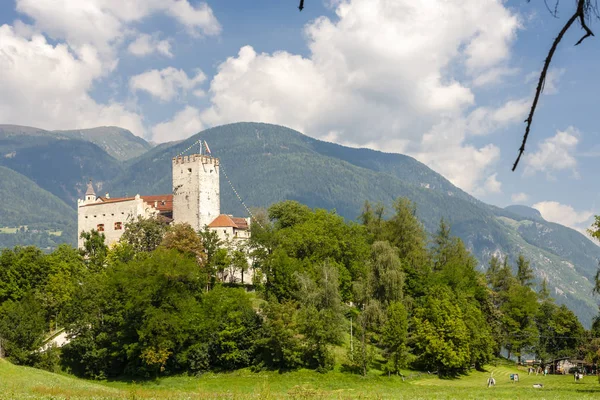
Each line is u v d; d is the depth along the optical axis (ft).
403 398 225.97
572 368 458.09
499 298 537.65
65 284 429.79
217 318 394.52
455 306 412.57
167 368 380.58
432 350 392.47
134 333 378.12
